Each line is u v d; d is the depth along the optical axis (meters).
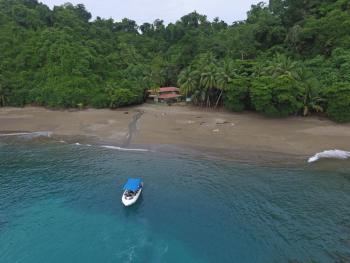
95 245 29.11
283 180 40.28
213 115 76.25
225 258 26.80
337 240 28.22
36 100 91.31
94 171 45.50
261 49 102.81
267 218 32.03
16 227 31.94
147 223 32.31
